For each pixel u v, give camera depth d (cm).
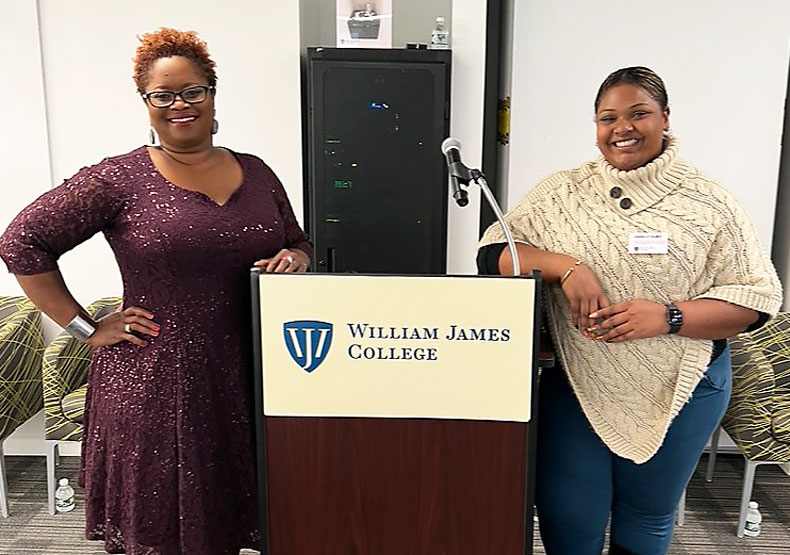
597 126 175
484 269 188
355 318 147
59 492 289
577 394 182
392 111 291
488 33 330
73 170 311
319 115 292
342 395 151
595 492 189
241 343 171
